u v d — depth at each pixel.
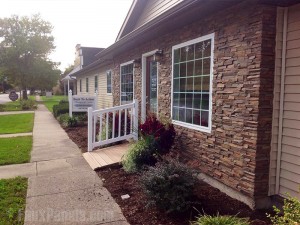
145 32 5.70
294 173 3.43
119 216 3.46
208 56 4.61
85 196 4.07
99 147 7.23
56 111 15.19
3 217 3.42
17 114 17.78
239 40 3.80
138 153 5.04
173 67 5.79
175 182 3.48
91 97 11.62
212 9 4.10
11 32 31.95
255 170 3.55
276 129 3.60
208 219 2.82
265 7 3.41
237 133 3.87
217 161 4.33
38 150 7.12
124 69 9.50
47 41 33.38
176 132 5.56
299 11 3.34
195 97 5.01
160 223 3.26
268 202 3.65
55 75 34.28
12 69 31.98
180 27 5.42
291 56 3.44
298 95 3.36
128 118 7.47
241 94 3.78
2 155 6.53
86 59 24.84
